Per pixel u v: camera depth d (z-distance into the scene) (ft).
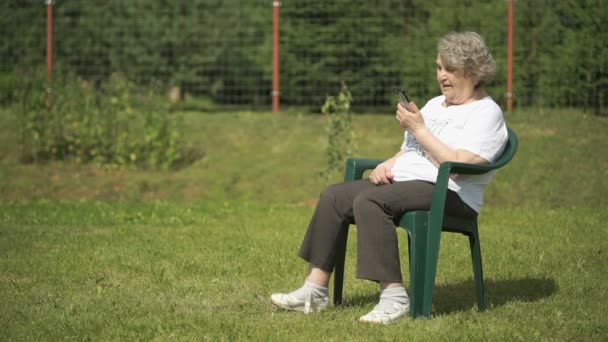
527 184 35.04
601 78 41.29
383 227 15.39
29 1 52.44
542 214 30.76
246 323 15.66
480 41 15.97
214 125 45.32
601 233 26.32
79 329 15.34
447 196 15.70
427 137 15.51
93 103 42.60
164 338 14.78
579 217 29.78
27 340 14.71
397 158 16.74
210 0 56.13
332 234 16.22
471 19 44.86
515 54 43.29
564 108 42.60
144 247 24.49
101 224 29.71
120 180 39.45
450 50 15.87
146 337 14.85
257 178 38.81
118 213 32.12
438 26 45.44
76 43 53.62
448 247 24.07
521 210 31.91
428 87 45.83
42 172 40.63
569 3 41.83
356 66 47.98
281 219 30.58
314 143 42.04
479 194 16.11
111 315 16.46
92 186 38.86
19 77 43.50
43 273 20.79
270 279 20.29
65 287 19.26
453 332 14.87
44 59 52.42
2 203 35.22
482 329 15.08
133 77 49.85
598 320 16.02
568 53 41.86
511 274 20.76
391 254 15.43
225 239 25.98
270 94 54.70
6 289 18.97
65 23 53.21
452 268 21.47
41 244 25.05
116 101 42.06
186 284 19.69
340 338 14.61
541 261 22.04
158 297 18.29
